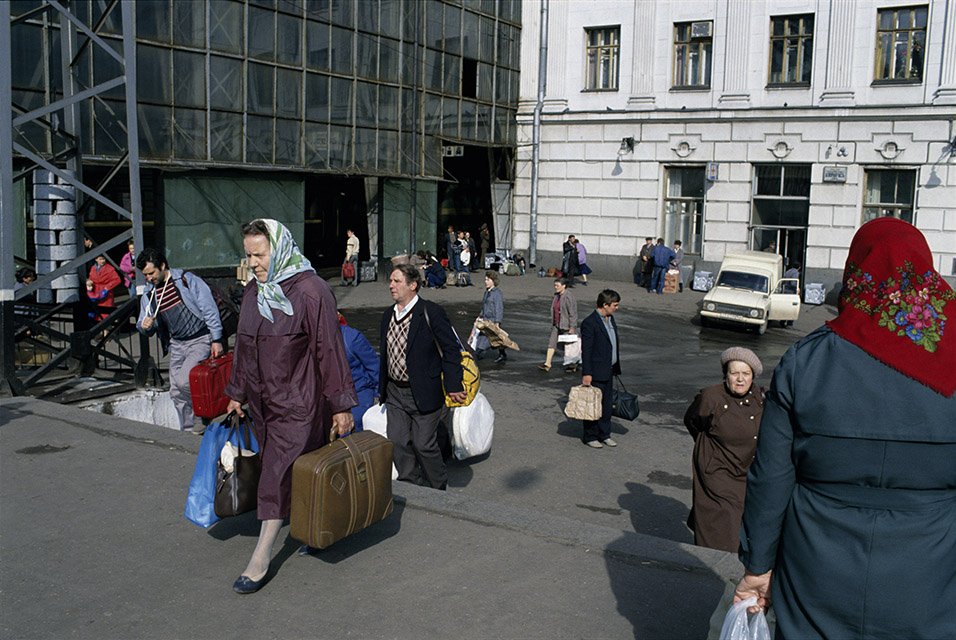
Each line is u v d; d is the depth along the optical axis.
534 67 35.09
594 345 10.77
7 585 4.76
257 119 24.17
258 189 24.56
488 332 16.67
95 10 19.75
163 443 7.47
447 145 32.44
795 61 30.14
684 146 32.12
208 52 22.52
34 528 5.58
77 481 6.50
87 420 8.20
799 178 30.41
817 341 2.72
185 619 4.38
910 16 28.02
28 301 12.18
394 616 4.39
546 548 5.26
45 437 7.69
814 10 29.38
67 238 11.59
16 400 9.04
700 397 6.26
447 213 36.53
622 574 4.88
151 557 5.14
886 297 2.62
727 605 3.40
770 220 30.97
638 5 32.62
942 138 27.64
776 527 2.79
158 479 6.56
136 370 10.81
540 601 4.54
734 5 30.77
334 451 4.71
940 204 27.88
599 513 8.40
